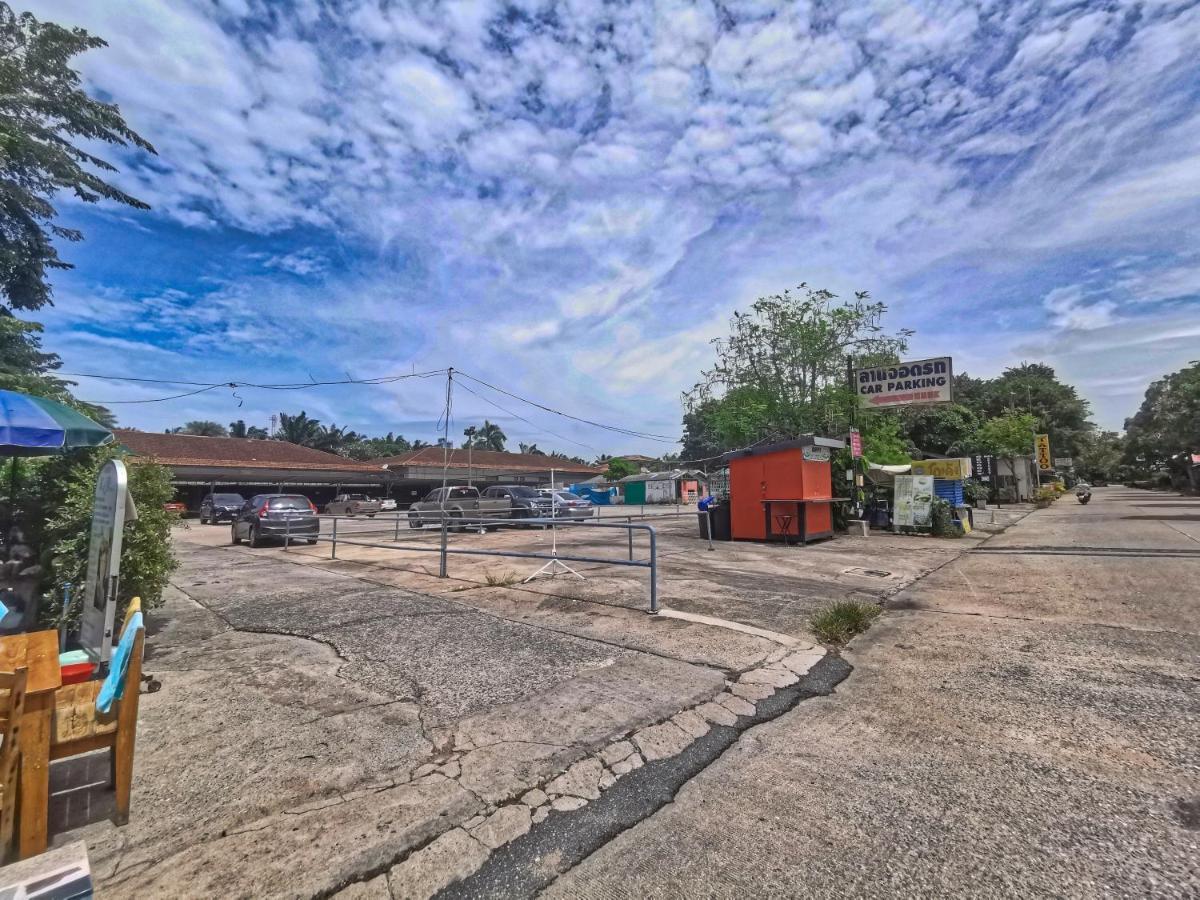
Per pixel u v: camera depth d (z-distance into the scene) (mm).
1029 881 2139
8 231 11523
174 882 2154
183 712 3693
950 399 17938
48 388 8977
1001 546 12195
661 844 2432
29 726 2154
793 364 21641
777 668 4555
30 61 10984
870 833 2463
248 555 12648
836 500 14266
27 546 4859
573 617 6129
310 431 58188
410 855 2352
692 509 33469
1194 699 3770
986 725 3486
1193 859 2240
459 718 3625
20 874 1644
